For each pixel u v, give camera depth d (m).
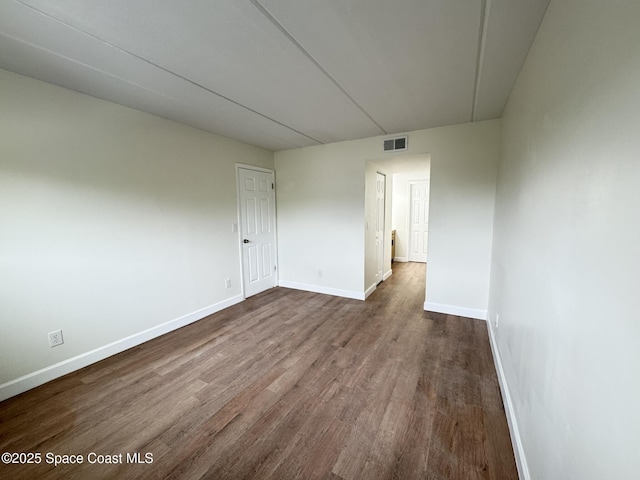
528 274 1.41
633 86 0.57
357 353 2.46
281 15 1.35
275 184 4.43
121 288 2.52
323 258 4.14
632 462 0.54
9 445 1.53
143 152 2.64
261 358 2.39
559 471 0.90
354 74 1.94
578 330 0.82
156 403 1.85
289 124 3.03
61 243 2.13
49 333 2.08
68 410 1.79
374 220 4.25
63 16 1.33
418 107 2.55
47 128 2.03
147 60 1.75
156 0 1.23
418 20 1.39
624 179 0.60
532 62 1.54
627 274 0.58
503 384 1.85
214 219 3.42
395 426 1.63
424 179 6.39
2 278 1.87
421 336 2.77
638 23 0.56
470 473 1.34
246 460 1.43
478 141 3.00
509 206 2.05
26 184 1.95
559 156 1.03
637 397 0.53
